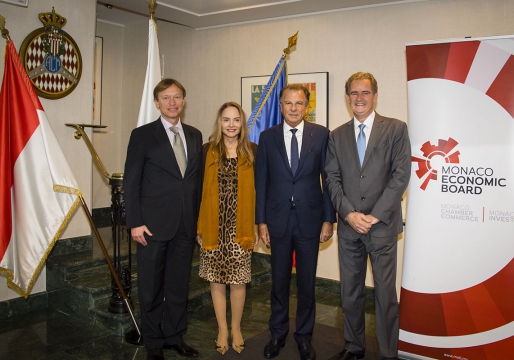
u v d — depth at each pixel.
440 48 2.47
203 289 3.73
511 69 2.33
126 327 3.16
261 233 2.79
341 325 3.39
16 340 3.06
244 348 2.95
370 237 2.56
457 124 2.45
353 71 4.02
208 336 3.17
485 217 2.40
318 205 2.74
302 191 2.70
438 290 2.51
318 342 3.07
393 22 3.81
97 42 5.20
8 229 2.97
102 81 5.33
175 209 2.68
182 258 2.79
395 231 2.56
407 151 2.52
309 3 3.93
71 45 3.74
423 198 2.53
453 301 2.48
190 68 5.02
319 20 4.17
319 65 4.19
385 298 2.56
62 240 3.80
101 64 5.27
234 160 2.78
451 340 2.51
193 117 5.04
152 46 3.33
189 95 5.05
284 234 2.72
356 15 3.98
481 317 2.43
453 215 2.47
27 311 3.57
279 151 2.73
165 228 2.66
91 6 3.89
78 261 3.60
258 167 2.80
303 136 2.75
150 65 3.31
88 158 3.94
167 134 2.72
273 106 3.76
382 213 2.46
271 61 4.48
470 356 2.47
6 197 2.94
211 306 3.72
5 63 2.95
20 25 3.43
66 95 3.75
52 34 3.59
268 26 4.47
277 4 4.00
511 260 2.36
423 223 2.54
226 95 4.79
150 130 2.70
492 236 2.39
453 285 2.48
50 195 3.01
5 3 3.34
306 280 2.76
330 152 2.72
